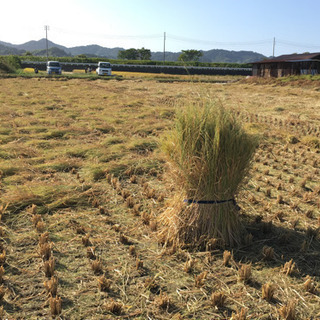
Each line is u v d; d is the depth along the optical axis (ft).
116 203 15.61
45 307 8.59
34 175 18.29
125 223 13.66
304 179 19.03
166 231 12.37
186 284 9.82
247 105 52.13
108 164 20.25
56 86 77.36
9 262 10.47
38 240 11.91
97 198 15.96
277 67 125.29
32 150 22.91
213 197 11.78
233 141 11.62
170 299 9.12
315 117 42.24
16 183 16.96
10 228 12.66
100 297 9.07
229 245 12.09
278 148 27.04
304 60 112.78
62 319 8.18
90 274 10.08
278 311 8.75
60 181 17.67
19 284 9.43
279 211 14.53
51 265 9.84
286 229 13.47
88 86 79.25
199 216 11.94
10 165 19.02
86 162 21.09
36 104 45.21
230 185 11.75
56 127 30.45
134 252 11.43
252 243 12.28
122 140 26.66
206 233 11.97
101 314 8.45
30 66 200.75
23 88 68.13
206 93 12.74
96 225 13.37
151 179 19.11
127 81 105.60
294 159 24.06
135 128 31.37
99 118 35.63
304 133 32.73
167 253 11.42
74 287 9.43
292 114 43.93
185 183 11.94
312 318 8.57
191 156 11.67
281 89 82.69
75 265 10.52
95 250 11.46
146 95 61.98
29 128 29.30
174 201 12.72
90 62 217.97
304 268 10.83
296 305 9.00
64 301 8.82
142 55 361.30
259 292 9.53
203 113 12.00
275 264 11.00
